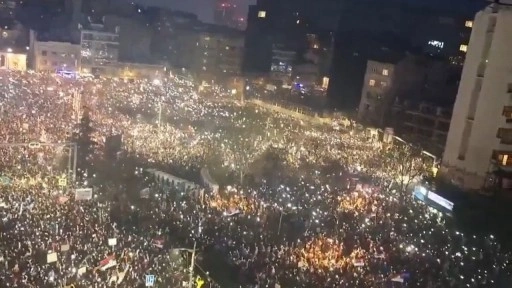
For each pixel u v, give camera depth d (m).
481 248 32.94
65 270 24.48
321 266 28.44
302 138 52.50
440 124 54.62
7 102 50.31
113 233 29.20
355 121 62.19
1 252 25.47
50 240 26.84
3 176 33.53
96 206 32.38
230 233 31.88
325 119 62.41
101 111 53.22
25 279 23.38
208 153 45.41
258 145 48.31
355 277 27.30
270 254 29.47
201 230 31.83
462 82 43.00
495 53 40.69
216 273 27.77
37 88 57.50
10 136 40.75
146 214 32.94
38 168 36.50
